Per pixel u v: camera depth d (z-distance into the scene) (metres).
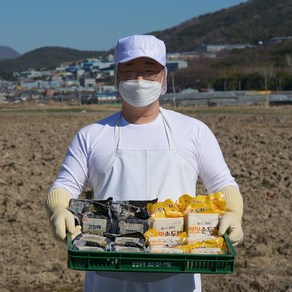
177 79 114.56
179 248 3.38
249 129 26.50
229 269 3.26
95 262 3.27
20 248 8.43
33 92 124.50
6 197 11.37
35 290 7.02
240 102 70.00
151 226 3.51
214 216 3.50
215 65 124.88
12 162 15.77
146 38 3.74
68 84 166.38
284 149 18.53
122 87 3.71
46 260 7.97
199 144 3.77
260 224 9.65
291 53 117.38
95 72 182.88
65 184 3.76
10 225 9.61
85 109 56.66
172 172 3.69
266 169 14.64
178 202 3.56
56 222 3.45
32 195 11.90
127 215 3.53
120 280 3.63
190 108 55.09
